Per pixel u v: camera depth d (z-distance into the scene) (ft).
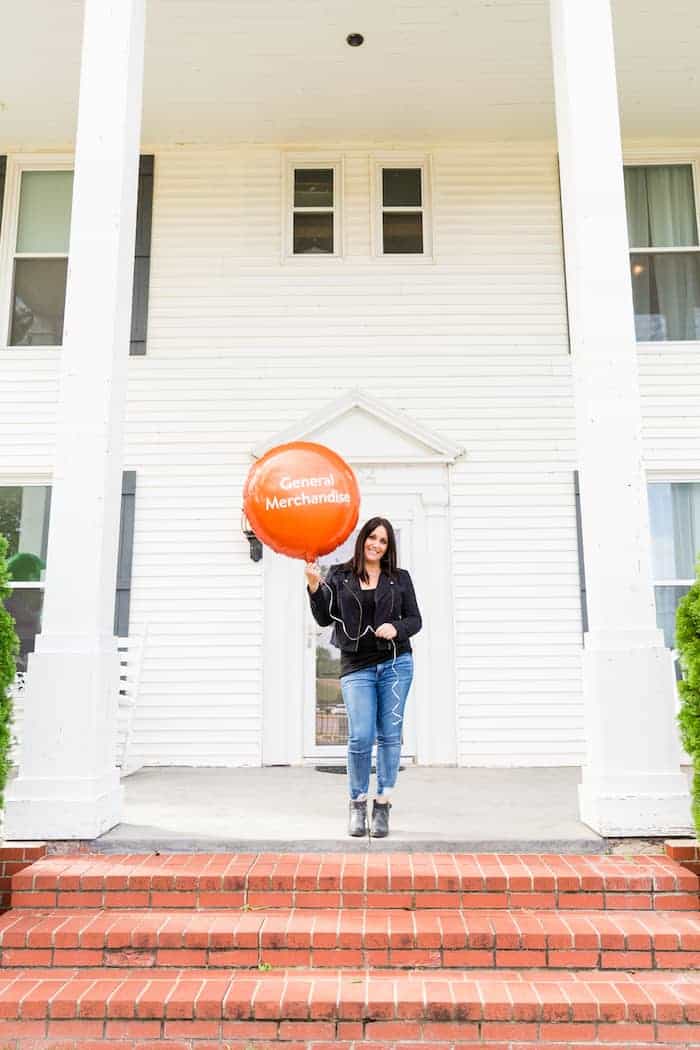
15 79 20.18
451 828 11.98
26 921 9.77
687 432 21.13
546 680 20.10
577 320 12.94
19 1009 8.59
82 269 12.99
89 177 13.28
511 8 18.29
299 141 22.74
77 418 12.60
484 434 21.30
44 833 11.21
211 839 11.30
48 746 11.50
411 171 23.00
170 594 20.54
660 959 9.23
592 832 11.55
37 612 20.42
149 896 10.16
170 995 8.63
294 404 21.49
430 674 20.18
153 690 20.07
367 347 21.77
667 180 22.70
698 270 22.20
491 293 22.04
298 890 10.15
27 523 20.93
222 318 21.90
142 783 16.85
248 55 19.57
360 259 22.24
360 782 11.59
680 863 10.66
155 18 18.43
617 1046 8.32
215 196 22.61
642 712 11.51
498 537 20.77
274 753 19.89
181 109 21.36
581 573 20.61
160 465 21.15
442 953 9.29
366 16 18.51
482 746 19.76
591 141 13.15
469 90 20.77
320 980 8.96
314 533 11.53
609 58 13.33
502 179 22.68
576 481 21.07
